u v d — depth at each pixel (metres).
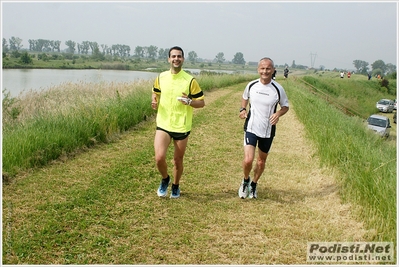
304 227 4.54
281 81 32.66
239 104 15.85
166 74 5.07
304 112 11.84
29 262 3.63
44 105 10.05
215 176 6.38
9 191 5.13
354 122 13.56
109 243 4.04
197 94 5.04
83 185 5.52
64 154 6.76
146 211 4.82
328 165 6.71
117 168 6.35
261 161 5.34
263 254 3.95
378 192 4.71
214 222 4.61
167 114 5.04
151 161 6.90
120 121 9.02
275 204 5.22
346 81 56.34
